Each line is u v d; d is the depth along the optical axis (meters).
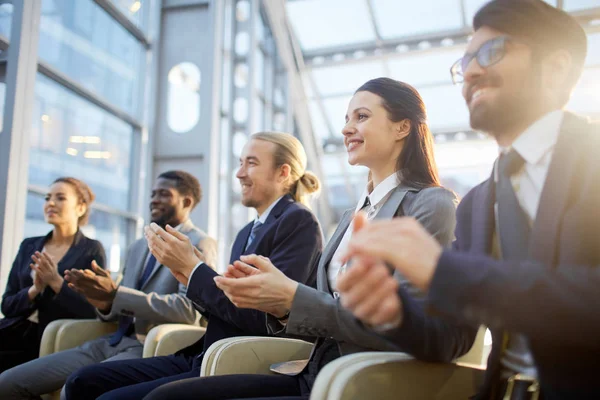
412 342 0.85
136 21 5.11
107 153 4.60
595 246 0.68
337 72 9.37
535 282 0.55
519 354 0.87
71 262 2.64
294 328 1.12
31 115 3.22
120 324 2.27
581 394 0.61
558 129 0.79
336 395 0.83
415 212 1.25
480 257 0.59
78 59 4.18
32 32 3.21
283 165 1.92
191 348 1.80
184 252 1.52
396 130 1.40
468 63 0.86
